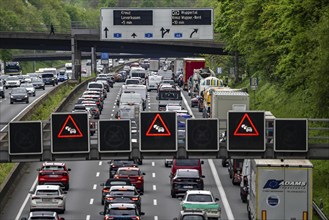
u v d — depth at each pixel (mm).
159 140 111375
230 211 120562
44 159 111688
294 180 101062
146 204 126250
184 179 129875
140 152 111688
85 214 118500
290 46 161125
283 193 101250
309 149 111188
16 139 110312
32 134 110500
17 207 124312
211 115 179500
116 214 100875
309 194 101062
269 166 101062
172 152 112062
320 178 134125
